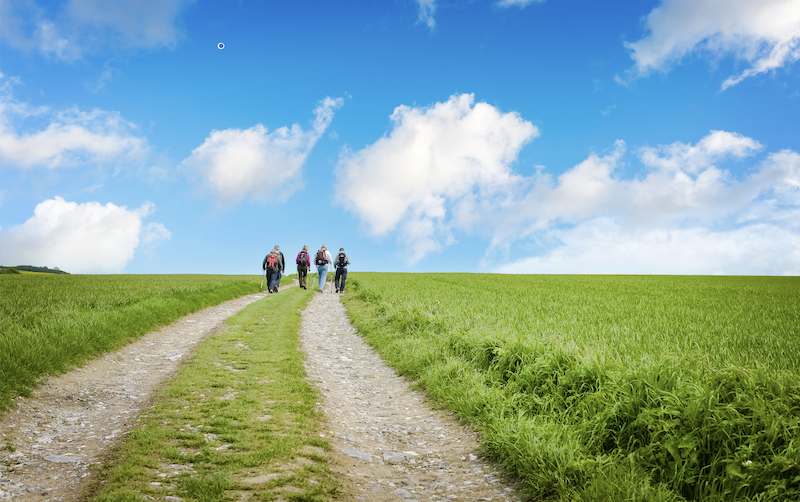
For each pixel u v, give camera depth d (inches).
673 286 1190.9
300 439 204.8
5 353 274.8
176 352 404.5
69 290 796.0
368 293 826.8
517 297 761.6
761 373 188.5
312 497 151.5
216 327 519.8
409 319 513.3
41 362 288.0
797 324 441.1
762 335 369.7
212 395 268.8
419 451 218.1
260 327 514.9
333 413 262.5
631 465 166.9
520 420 215.9
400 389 331.3
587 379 238.1
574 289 1019.3
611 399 207.3
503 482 182.4
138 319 477.4
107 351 378.3
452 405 271.4
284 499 147.9
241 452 185.9
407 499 164.6
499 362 304.5
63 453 183.9
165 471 164.7
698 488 154.3
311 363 389.4
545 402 239.0
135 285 971.9
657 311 549.0
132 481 153.9
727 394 183.0
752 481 146.8
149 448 183.6
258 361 362.6
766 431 155.6
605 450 191.6
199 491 148.5
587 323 431.2
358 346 481.1
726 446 158.7
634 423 185.8
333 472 178.1
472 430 238.8
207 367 335.3
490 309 561.9
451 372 320.8
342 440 220.1
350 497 159.0
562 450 179.6
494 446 205.0
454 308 571.2
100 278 1445.6
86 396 270.5
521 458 185.5
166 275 1989.4
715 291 986.7
